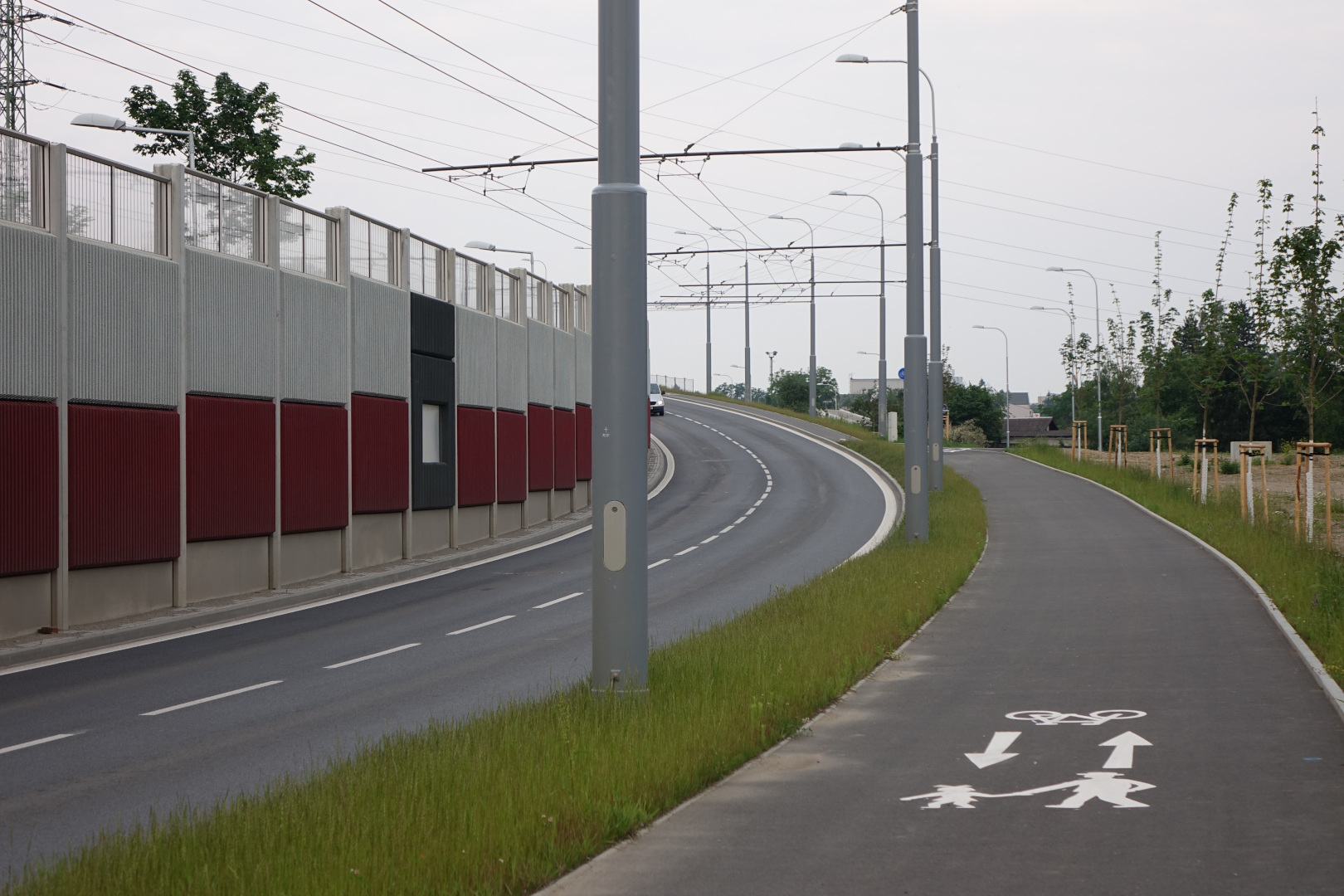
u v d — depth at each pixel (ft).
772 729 31.35
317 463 79.36
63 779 30.63
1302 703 34.37
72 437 57.31
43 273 55.62
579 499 142.61
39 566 55.01
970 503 111.96
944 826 23.12
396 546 91.20
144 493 62.18
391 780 24.61
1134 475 141.49
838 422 241.96
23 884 19.79
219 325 69.21
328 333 81.25
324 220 82.38
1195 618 51.60
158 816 26.22
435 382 98.02
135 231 63.10
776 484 153.79
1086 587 63.00
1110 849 21.38
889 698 37.09
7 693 43.45
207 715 39.04
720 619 58.75
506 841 21.04
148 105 138.92
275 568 74.33
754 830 23.24
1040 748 29.76
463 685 43.45
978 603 58.65
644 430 34.35
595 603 34.22
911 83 84.07
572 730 28.86
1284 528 85.05
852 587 58.65
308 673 47.29
